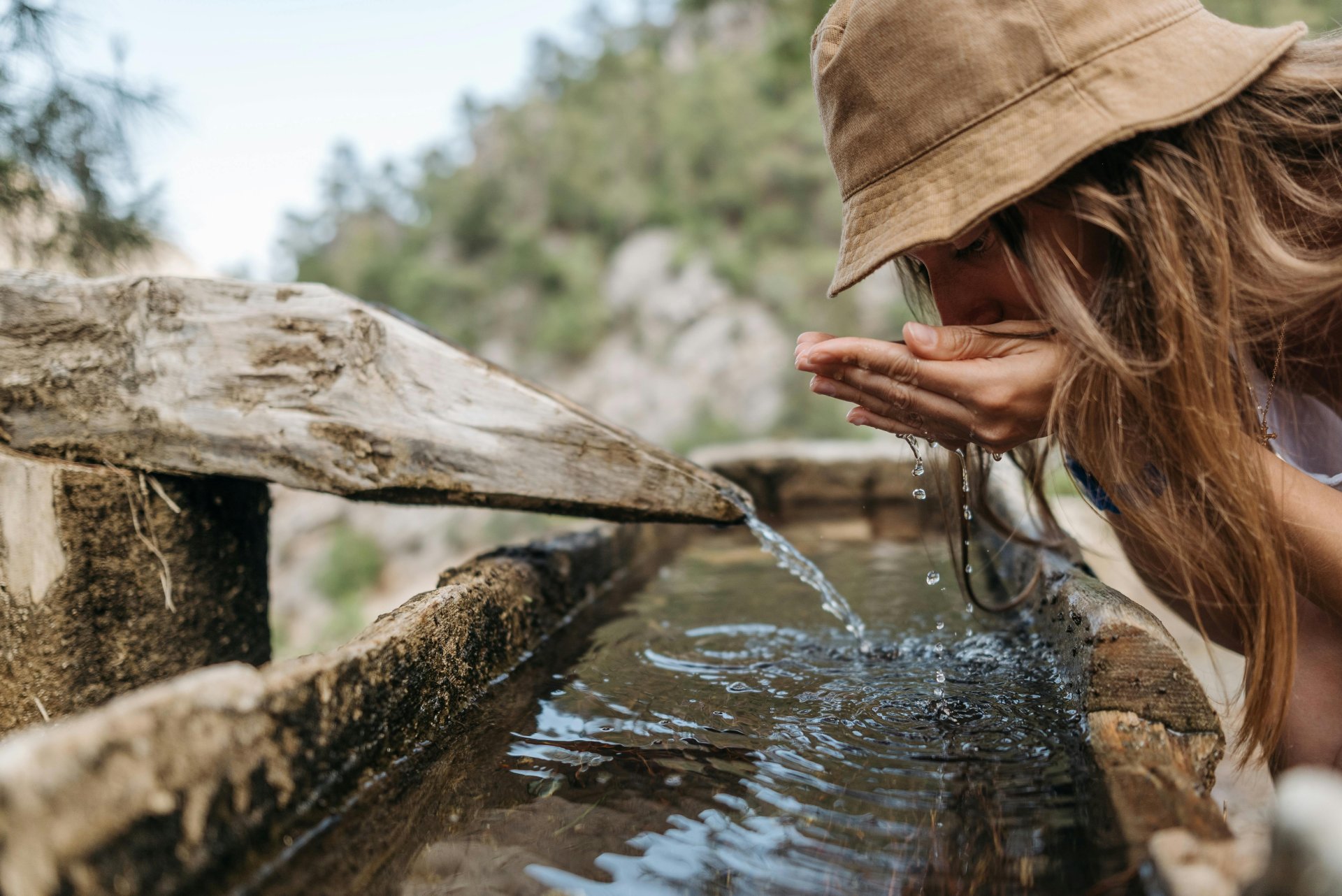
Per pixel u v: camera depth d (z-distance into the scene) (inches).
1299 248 42.9
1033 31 38.3
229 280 65.8
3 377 66.1
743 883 31.1
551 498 64.0
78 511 63.2
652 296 952.3
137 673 66.8
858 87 42.4
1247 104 41.4
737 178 1013.8
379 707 40.1
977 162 39.1
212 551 73.5
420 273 1055.0
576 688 54.6
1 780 22.2
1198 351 38.5
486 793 38.8
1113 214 38.5
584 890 30.6
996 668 56.6
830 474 146.3
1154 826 32.0
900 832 34.5
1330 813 20.4
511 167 1173.1
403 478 64.1
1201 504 40.6
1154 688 41.6
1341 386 49.8
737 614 75.8
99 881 24.1
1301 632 49.4
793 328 860.6
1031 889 29.5
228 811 29.3
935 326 42.6
